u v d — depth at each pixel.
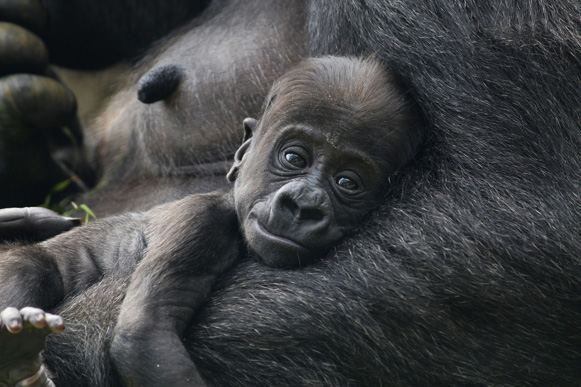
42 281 7.84
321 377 7.12
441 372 7.11
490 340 7.08
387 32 8.13
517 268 7.05
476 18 7.92
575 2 7.85
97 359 7.20
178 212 7.32
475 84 7.68
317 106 6.95
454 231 7.18
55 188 11.98
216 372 7.21
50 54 13.78
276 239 6.74
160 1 12.92
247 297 7.30
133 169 11.48
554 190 7.27
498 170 7.37
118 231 8.30
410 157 7.47
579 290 7.09
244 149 7.86
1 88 10.84
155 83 10.31
